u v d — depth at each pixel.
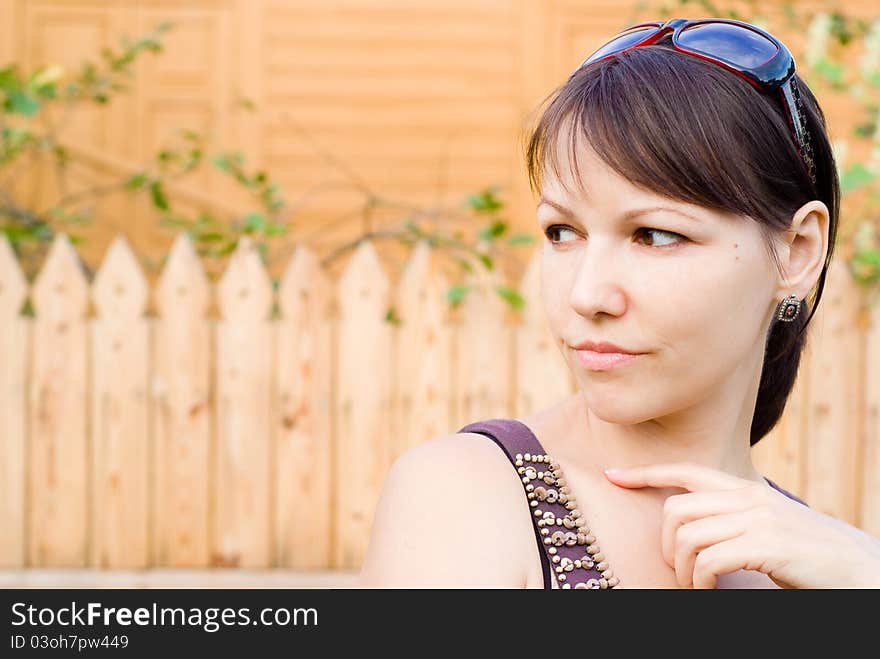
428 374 6.73
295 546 6.77
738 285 1.89
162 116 11.54
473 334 6.73
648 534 2.04
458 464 1.95
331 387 6.76
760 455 6.69
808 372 6.65
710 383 1.92
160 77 11.54
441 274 6.75
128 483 6.77
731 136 1.86
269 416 6.77
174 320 6.77
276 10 11.63
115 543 6.76
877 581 1.92
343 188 11.65
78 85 9.61
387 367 6.74
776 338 2.47
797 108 2.02
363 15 11.68
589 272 1.86
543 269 2.00
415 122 11.69
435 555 1.86
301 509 6.77
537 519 1.95
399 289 6.75
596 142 1.83
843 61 9.55
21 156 11.02
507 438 2.04
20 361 6.77
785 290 2.07
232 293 6.77
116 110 11.48
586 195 1.86
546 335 6.70
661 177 1.80
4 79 7.46
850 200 7.38
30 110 7.50
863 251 6.72
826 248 2.10
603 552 1.99
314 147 11.65
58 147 8.96
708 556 1.95
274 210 8.20
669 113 1.83
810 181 2.02
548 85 11.66
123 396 6.77
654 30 2.01
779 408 2.59
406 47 11.69
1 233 7.38
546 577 1.92
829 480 6.67
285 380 6.76
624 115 1.82
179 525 6.77
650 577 1.99
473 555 1.86
